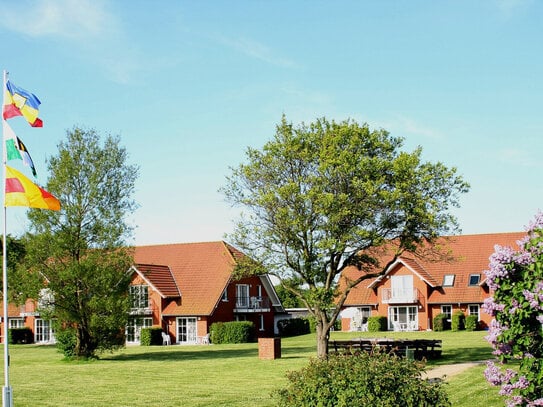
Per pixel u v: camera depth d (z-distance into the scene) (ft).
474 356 103.55
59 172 119.85
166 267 185.16
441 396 39.70
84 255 121.70
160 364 109.09
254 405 62.85
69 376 92.99
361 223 95.55
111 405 65.00
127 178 124.98
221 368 98.73
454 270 188.44
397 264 190.19
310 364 40.01
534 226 35.91
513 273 35.12
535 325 34.30
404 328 189.26
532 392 34.14
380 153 97.14
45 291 121.80
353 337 163.43
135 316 128.47
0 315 192.13
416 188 93.30
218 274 179.93
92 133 123.03
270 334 195.31
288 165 97.14
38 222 119.14
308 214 94.79
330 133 95.76
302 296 99.55
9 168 58.03
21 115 59.21
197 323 172.24
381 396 36.81
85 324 121.80
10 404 52.90
